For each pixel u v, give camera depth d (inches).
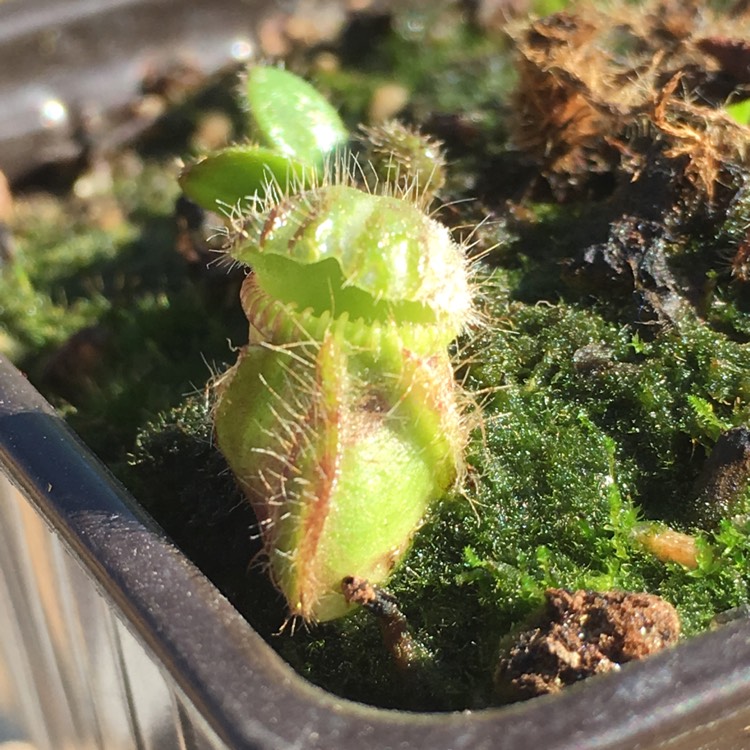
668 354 2.4
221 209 2.6
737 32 3.0
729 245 2.6
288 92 2.9
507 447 2.3
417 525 2.1
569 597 1.9
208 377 2.9
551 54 2.9
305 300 1.9
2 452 2.1
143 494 2.4
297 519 1.9
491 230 2.9
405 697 2.0
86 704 2.5
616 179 2.9
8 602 2.7
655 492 2.3
